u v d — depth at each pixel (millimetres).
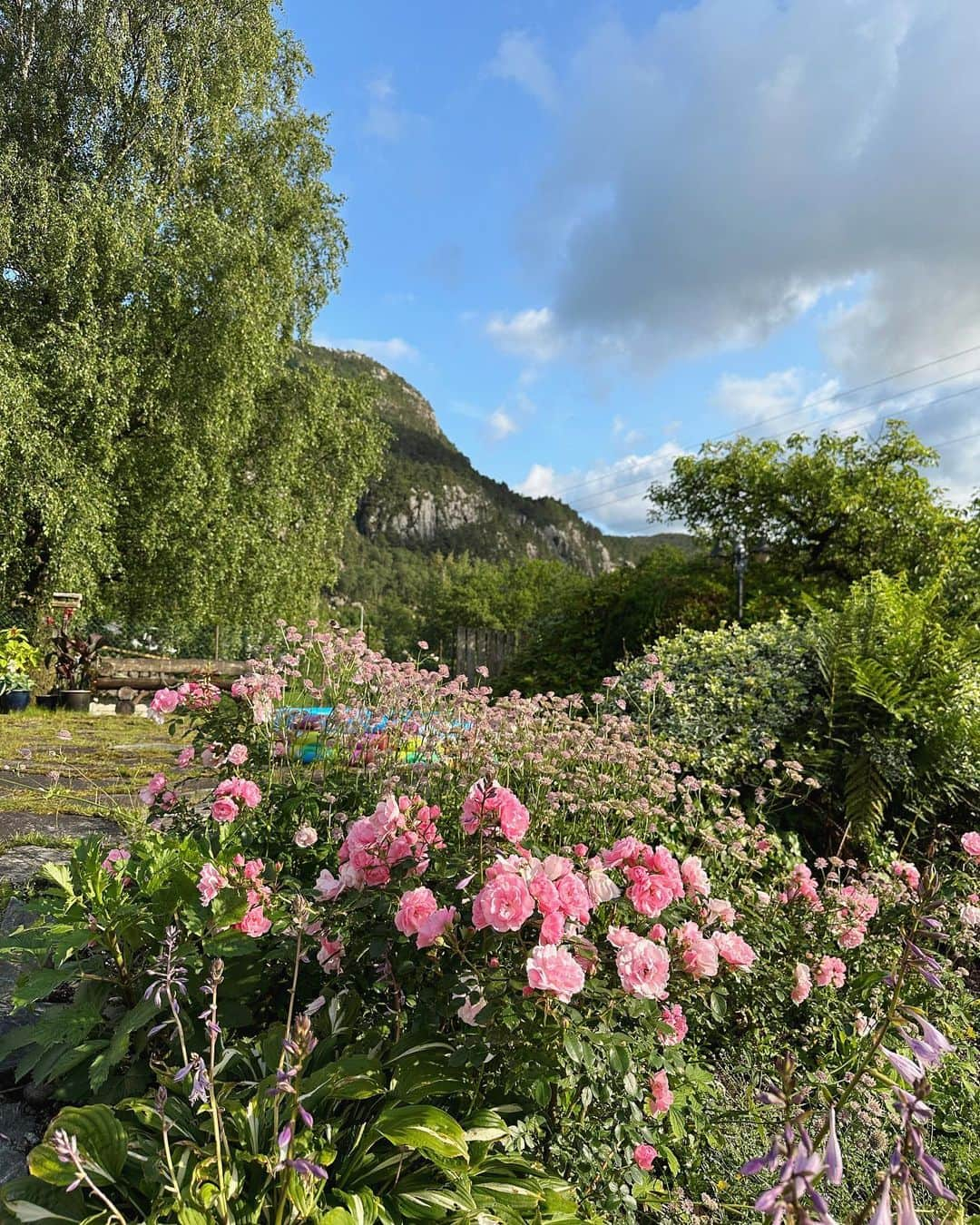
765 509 12250
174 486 13258
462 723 3484
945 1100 2336
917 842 4273
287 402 16219
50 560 12281
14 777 5129
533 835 2688
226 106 15062
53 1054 1631
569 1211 1426
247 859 2193
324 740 3223
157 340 13047
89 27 13484
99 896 1768
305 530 16797
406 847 1709
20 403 11156
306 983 1829
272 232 16172
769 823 4152
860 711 4461
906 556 11445
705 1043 2379
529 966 1391
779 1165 1094
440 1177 1394
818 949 2623
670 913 1874
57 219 11883
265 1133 1350
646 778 3289
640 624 8859
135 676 11695
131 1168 1300
